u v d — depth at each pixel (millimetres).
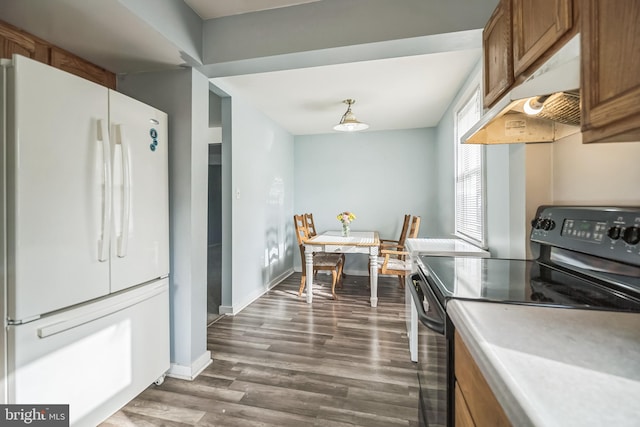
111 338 1562
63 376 1336
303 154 5105
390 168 4797
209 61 1950
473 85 2574
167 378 2025
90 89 1422
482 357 586
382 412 1699
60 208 1302
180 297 2039
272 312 3258
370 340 2580
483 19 1593
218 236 7930
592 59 700
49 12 1425
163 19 1626
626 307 860
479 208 2549
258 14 1879
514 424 432
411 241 2707
